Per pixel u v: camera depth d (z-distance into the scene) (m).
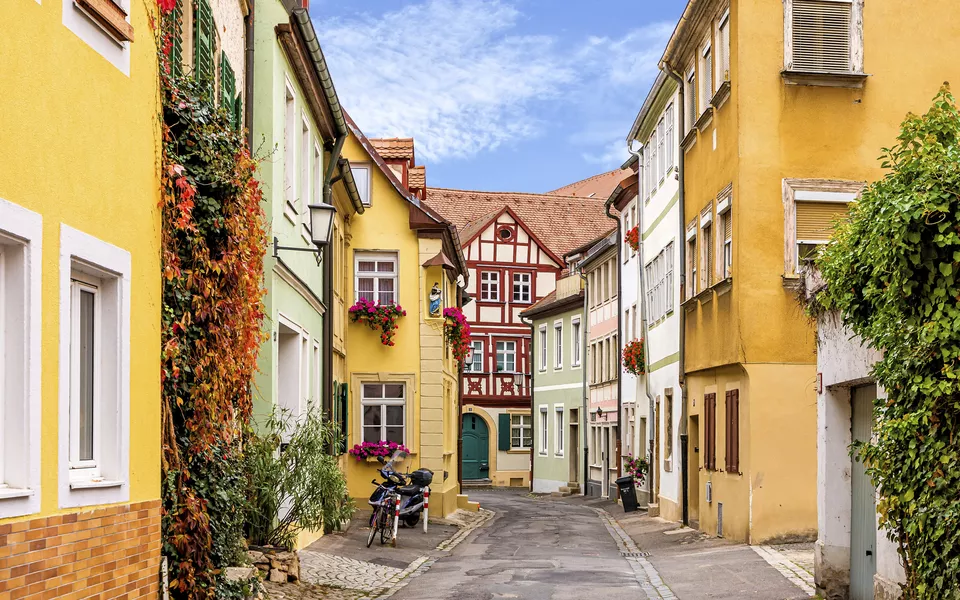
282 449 15.67
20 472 6.00
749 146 19.11
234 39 14.15
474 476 56.81
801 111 19.19
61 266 6.45
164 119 9.03
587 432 45.06
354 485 26.25
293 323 17.19
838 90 19.23
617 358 38.91
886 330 8.90
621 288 38.34
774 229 19.05
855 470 11.81
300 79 17.42
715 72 20.95
